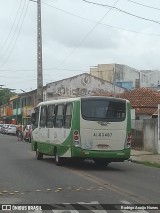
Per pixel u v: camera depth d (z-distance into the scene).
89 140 18.84
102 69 77.31
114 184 13.97
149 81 77.44
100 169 19.03
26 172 17.08
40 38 37.47
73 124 18.89
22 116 82.38
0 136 60.62
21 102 86.56
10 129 66.81
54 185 13.56
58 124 20.52
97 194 11.88
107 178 15.62
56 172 17.23
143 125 30.69
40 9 37.62
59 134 20.25
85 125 18.84
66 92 65.06
